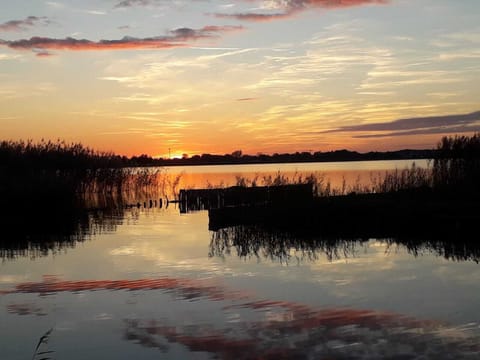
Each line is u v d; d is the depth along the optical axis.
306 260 17.44
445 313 11.03
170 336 10.02
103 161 44.97
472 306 11.53
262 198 32.78
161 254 19.36
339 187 36.06
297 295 12.79
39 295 13.47
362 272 15.34
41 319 11.35
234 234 23.78
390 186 30.38
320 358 8.70
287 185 31.23
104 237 24.31
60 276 15.84
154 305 12.21
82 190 43.53
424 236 21.44
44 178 36.31
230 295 12.94
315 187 31.48
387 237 21.59
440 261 16.69
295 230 24.19
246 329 10.28
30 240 23.67
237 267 16.53
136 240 23.16
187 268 16.56
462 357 8.63
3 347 9.72
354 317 10.89
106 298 12.98
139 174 49.03
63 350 9.48
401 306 11.63
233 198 34.62
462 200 26.83
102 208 38.25
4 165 38.78
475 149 28.05
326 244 20.52
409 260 16.97
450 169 28.61
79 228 27.75
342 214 25.17
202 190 39.84
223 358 8.86
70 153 42.75
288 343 9.44
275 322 10.66
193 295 13.05
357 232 23.08
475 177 27.73
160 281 14.78
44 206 34.94
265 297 12.68
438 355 8.73
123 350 9.38
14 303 12.70
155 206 39.94
